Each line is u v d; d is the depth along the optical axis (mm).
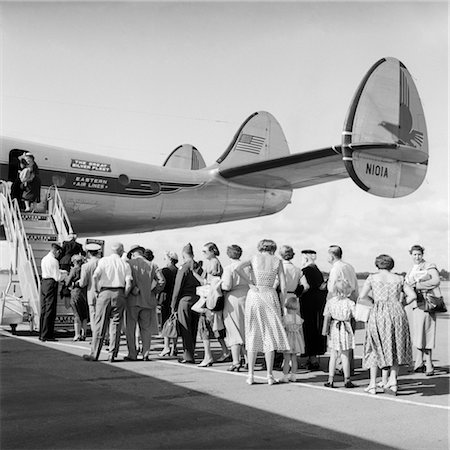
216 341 10352
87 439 3988
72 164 13703
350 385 6062
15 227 10945
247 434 4168
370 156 11945
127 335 7590
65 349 8312
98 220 14594
